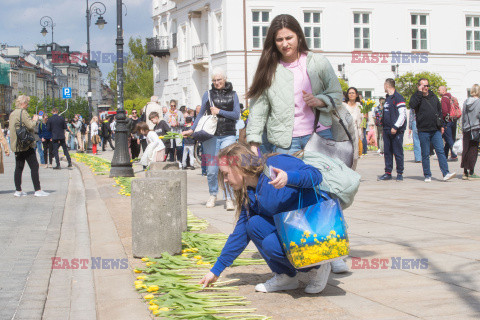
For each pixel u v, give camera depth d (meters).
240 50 34.94
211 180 9.38
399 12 37.88
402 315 3.71
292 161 3.99
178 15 43.09
